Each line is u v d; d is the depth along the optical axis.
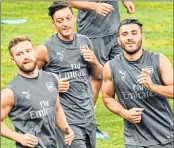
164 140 10.05
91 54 10.84
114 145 13.05
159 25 22.92
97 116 14.63
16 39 9.52
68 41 10.86
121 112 10.05
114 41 13.85
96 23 13.73
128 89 10.01
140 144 10.04
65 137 9.98
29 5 24.69
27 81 9.56
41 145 9.53
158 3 25.30
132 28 9.88
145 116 9.99
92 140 11.16
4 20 22.98
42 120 9.54
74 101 10.84
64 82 10.60
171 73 9.95
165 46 20.86
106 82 10.17
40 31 22.12
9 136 9.40
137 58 9.97
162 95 9.81
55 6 10.76
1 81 17.52
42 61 10.88
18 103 9.49
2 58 19.45
